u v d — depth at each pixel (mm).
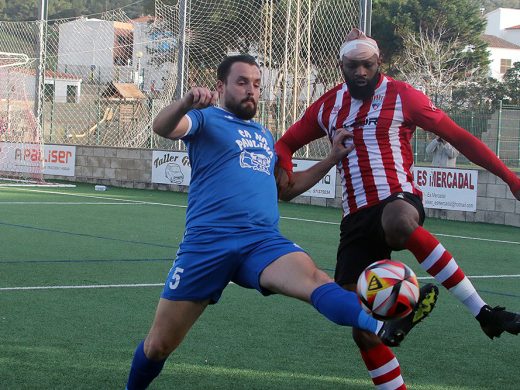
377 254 5996
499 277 11664
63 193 22656
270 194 5438
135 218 17250
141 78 34281
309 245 14320
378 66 5992
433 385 6480
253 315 8695
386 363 5660
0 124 27031
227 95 5441
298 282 4871
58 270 10961
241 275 5246
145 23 35688
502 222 18625
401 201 5754
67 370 6508
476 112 39094
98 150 25812
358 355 7262
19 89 26828
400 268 4422
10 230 14766
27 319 8180
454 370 6934
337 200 21078
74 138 30359
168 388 6180
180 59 24375
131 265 11523
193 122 5246
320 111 6223
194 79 26391
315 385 6359
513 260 13336
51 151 26906
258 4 25031
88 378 6312
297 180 6215
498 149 32344
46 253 12344
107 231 15070
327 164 6078
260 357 7117
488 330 5383
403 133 5996
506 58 87000
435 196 19641
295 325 8305
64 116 30391
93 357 6910
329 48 22859
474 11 61031
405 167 5984
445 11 58562
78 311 8609
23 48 28781
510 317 5215
